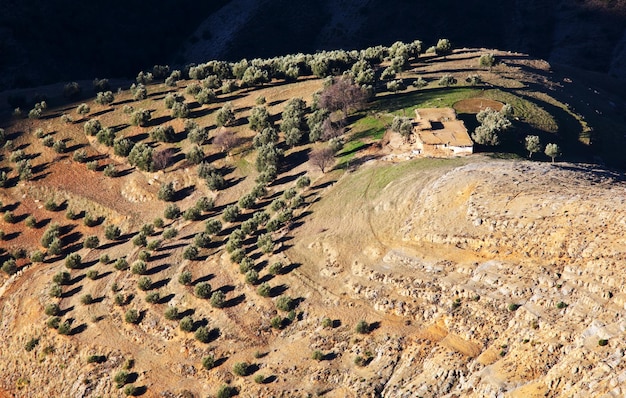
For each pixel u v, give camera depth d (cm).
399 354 9156
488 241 9662
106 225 13188
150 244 12062
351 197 11819
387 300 9781
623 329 7838
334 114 14062
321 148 13450
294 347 9744
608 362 7619
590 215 9181
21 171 14088
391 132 13262
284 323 10119
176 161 14062
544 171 10669
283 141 13900
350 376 9144
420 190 11106
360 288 10119
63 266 12344
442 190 10781
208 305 10694
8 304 11994
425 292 9588
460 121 13062
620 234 8750
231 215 12188
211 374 9806
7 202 13800
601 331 7919
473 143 12419
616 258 8512
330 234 11175
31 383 10775
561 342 8162
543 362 8100
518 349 8381
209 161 13950
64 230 13212
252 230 11775
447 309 9269
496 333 8738
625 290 8181
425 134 12606
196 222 12594
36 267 12612
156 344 10450
